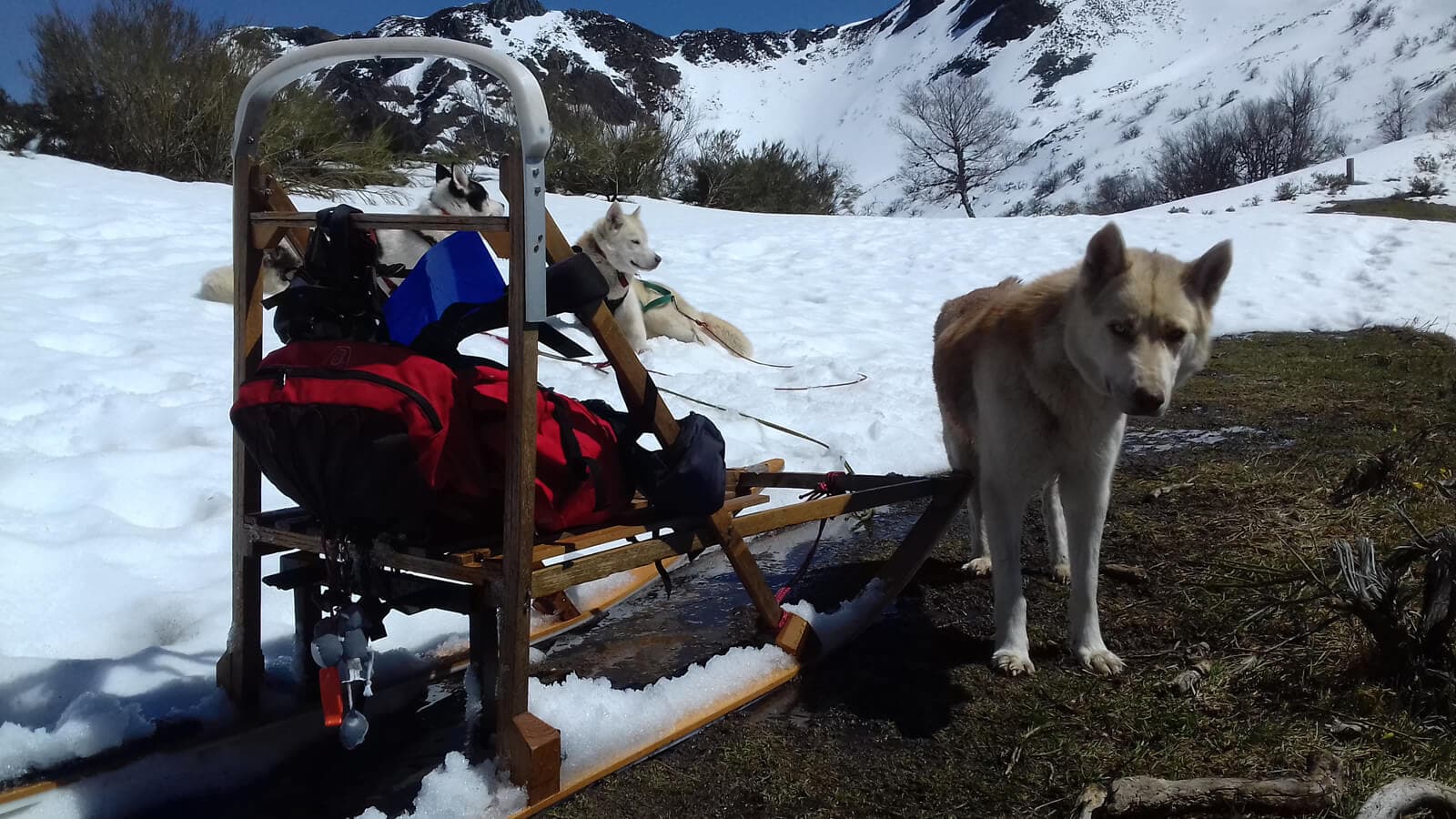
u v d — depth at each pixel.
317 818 2.50
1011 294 3.35
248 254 2.74
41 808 2.43
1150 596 3.60
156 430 4.93
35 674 2.87
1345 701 2.74
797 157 23.58
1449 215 20.30
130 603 3.38
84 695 2.74
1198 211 25.61
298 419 2.32
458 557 2.48
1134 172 90.88
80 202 10.16
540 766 2.45
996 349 3.15
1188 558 3.86
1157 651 3.22
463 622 3.55
